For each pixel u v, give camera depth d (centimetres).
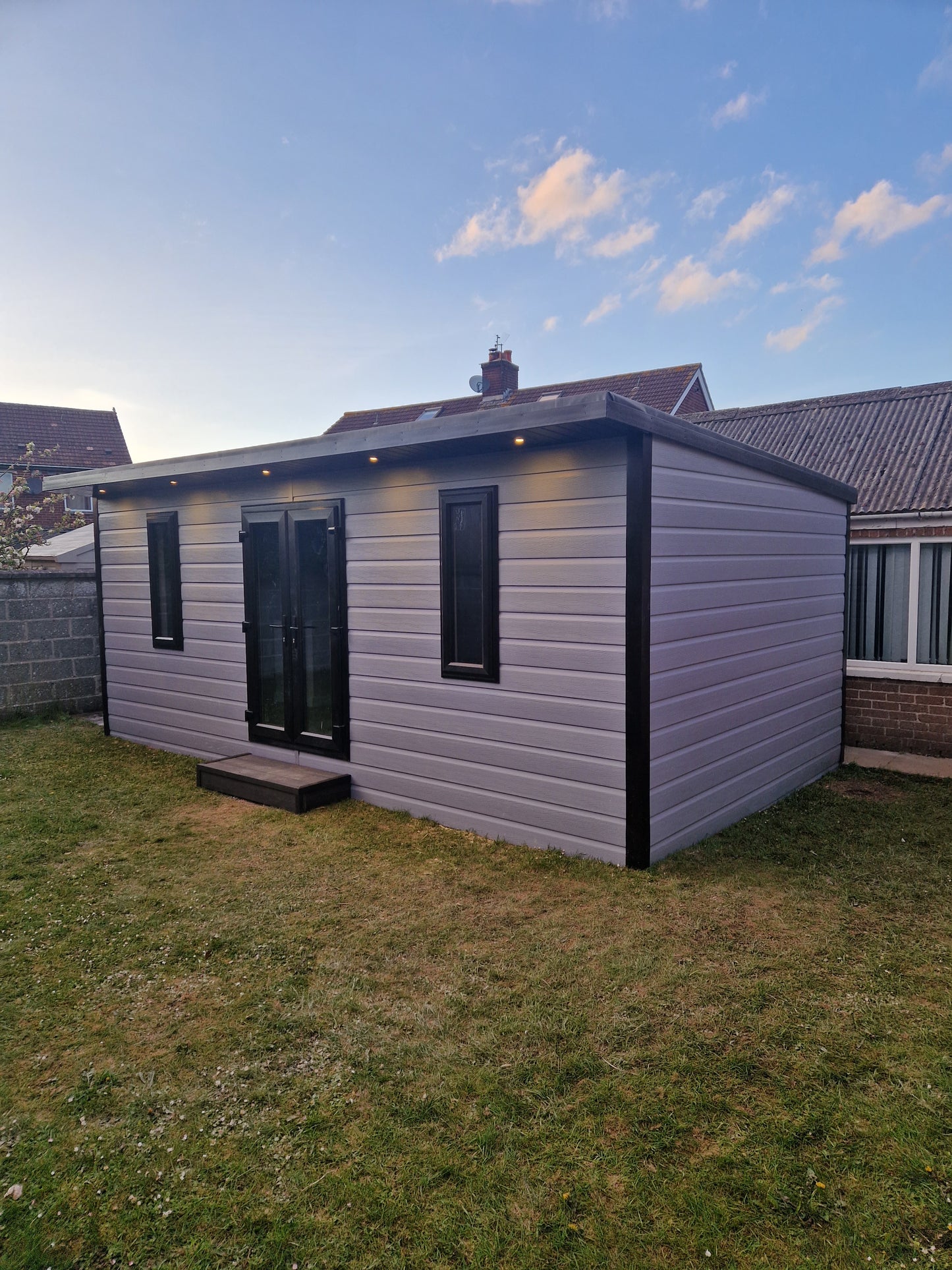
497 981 301
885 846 463
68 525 1719
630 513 400
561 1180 200
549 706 444
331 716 568
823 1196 194
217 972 310
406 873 416
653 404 1576
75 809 530
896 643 757
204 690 673
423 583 503
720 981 299
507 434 402
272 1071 247
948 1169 203
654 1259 177
